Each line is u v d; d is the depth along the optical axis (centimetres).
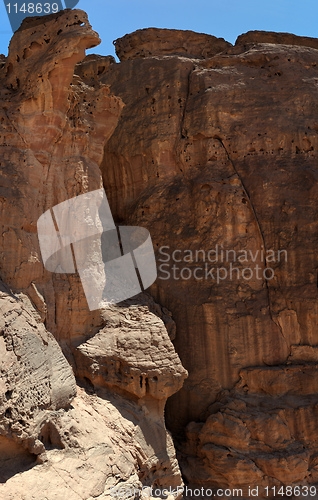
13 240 1037
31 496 873
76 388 1085
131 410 1135
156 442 1145
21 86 1152
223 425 1280
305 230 1405
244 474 1237
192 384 1366
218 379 1352
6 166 1079
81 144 1221
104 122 1274
